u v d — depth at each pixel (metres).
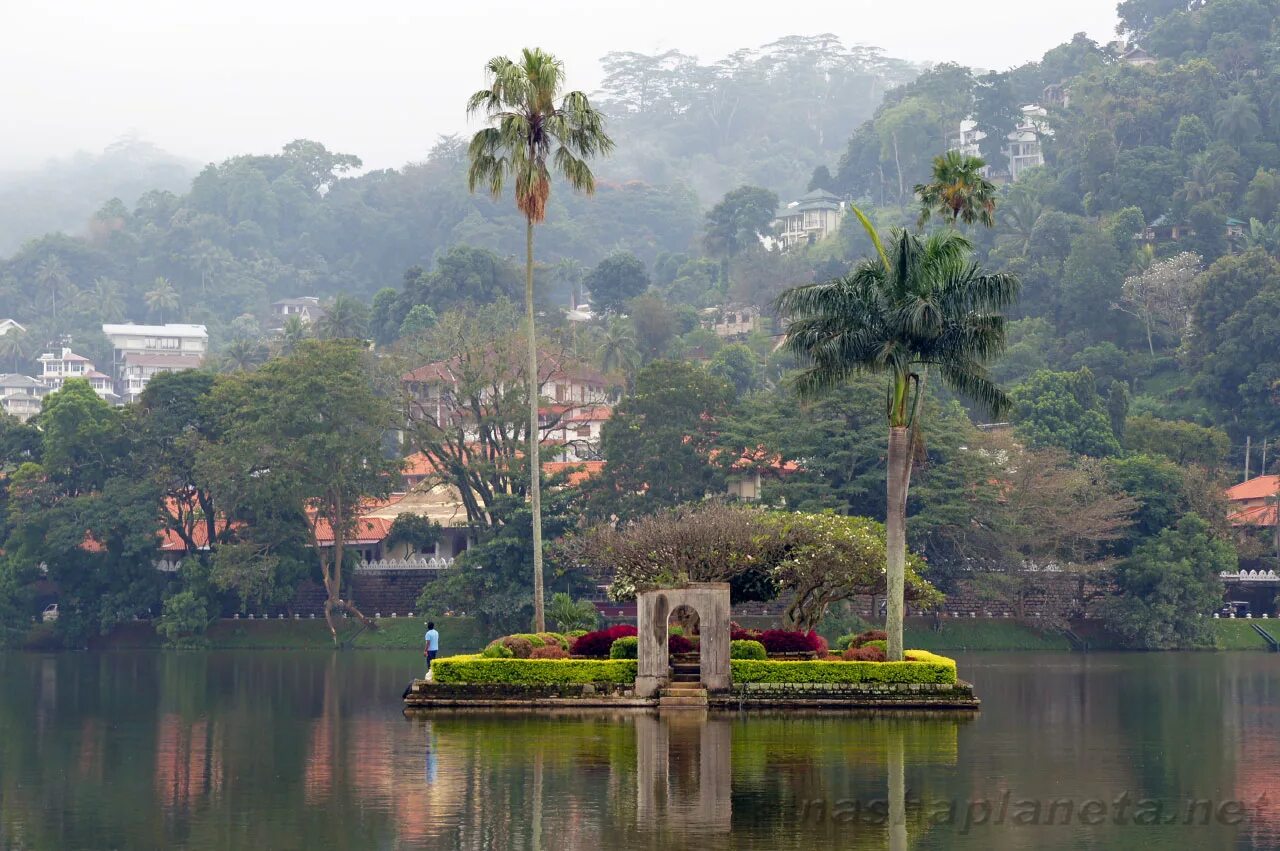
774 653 62.84
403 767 42.16
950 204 65.88
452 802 36.38
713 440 124.50
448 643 121.38
